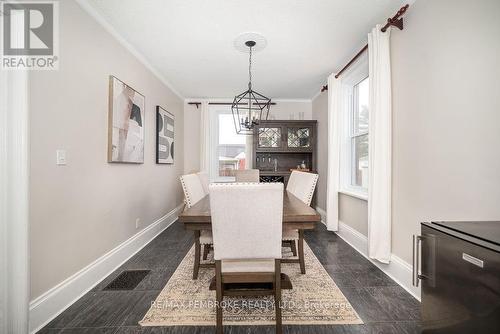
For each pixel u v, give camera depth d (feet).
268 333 4.82
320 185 14.30
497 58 4.17
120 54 8.18
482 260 2.76
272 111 16.21
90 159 6.63
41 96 5.08
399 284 6.59
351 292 6.20
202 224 5.80
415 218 6.17
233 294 4.71
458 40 4.91
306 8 6.79
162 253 8.94
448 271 3.22
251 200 4.41
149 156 10.59
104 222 7.28
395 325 4.99
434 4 5.54
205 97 15.70
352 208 10.10
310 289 6.34
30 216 4.83
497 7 4.17
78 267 6.14
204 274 7.23
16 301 4.33
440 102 5.38
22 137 4.32
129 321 5.12
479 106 4.48
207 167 15.72
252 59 10.04
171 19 7.28
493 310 2.63
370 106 7.56
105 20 7.24
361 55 9.16
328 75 11.85
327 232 11.62
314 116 15.65
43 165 5.13
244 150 16.48
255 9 6.82
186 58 9.97
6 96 4.27
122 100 8.09
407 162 6.47
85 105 6.43
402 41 6.67
